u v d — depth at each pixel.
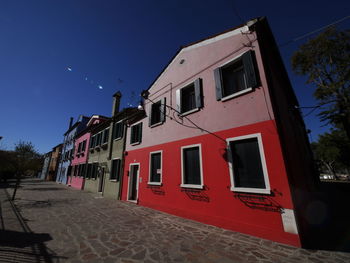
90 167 16.64
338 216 6.29
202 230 4.97
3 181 26.36
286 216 3.95
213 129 6.08
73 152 23.03
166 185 7.49
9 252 3.53
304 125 11.98
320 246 3.78
